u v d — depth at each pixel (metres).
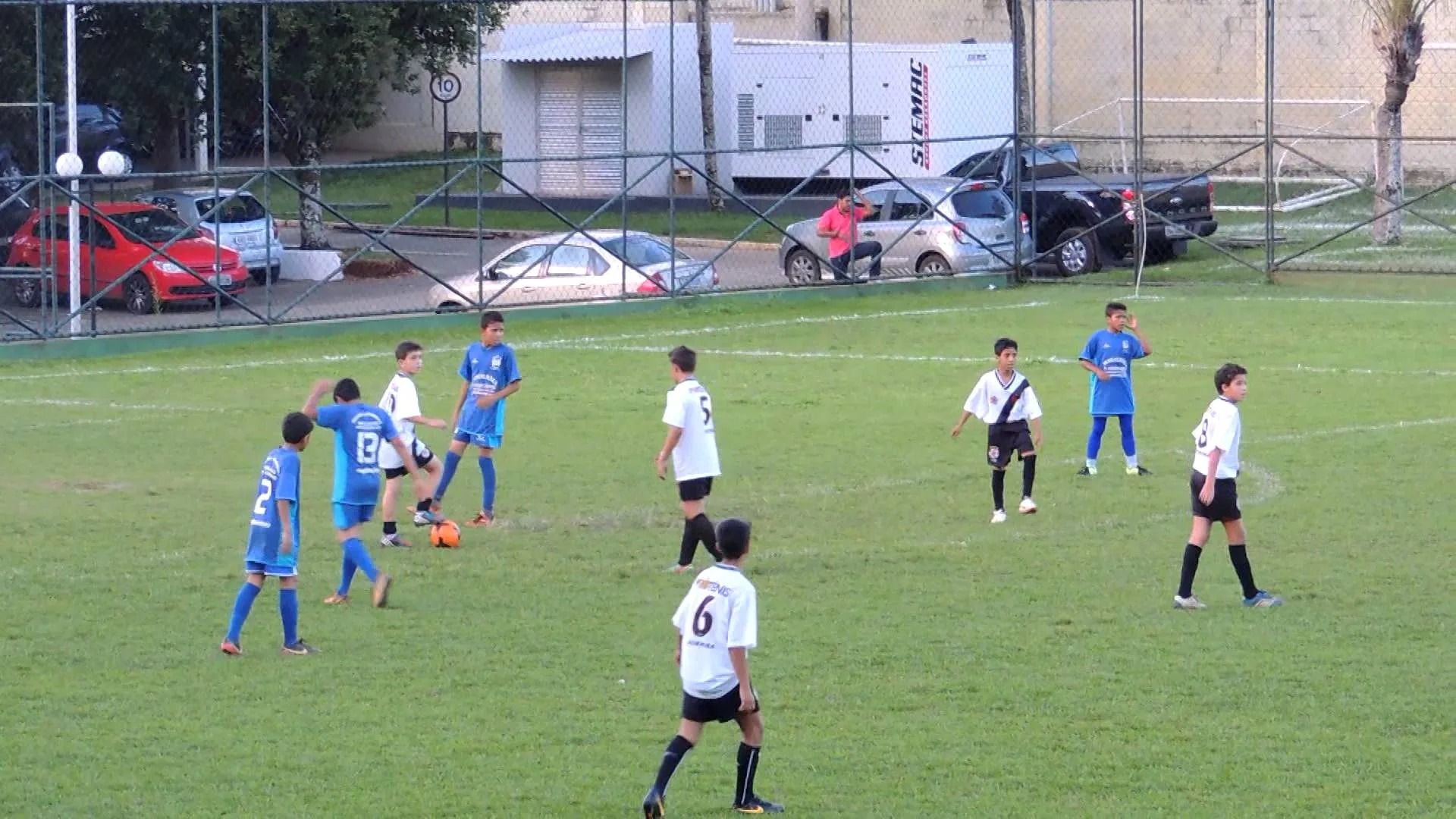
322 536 56.66
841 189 151.25
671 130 106.88
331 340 98.06
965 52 147.62
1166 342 91.44
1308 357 86.31
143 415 76.88
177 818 33.38
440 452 69.50
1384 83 150.38
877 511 58.78
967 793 34.38
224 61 116.75
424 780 35.28
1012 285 115.75
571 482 64.06
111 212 102.31
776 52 152.00
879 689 40.72
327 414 48.06
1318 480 61.34
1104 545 53.91
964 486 62.34
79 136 111.69
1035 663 42.47
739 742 37.06
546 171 148.38
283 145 122.06
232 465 67.06
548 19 173.88
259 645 44.88
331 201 150.75
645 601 48.69
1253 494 59.53
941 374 84.88
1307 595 47.94
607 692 40.91
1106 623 45.66
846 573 51.03
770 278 122.81
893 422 73.88
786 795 34.38
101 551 54.38
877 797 34.22
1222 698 39.66
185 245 103.25
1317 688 40.34
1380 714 38.53
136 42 113.12
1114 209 118.94
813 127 151.75
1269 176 112.31
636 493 62.19
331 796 34.44
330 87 120.38
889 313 104.94
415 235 136.50
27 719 39.16
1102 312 102.94
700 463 51.34
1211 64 163.00
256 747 37.25
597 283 106.75
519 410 77.56
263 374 87.38
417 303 109.12
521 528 57.50
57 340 92.12
